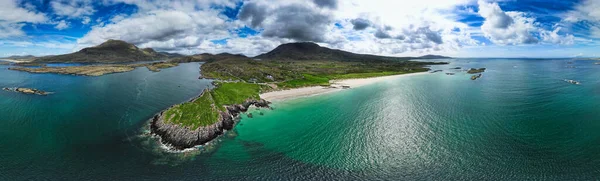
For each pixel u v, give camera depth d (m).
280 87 129.75
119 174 45.38
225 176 45.72
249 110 87.12
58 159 49.56
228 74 180.25
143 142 57.53
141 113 77.69
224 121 70.19
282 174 46.72
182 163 49.69
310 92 121.00
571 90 115.62
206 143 58.69
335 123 73.31
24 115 74.38
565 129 64.50
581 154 51.69
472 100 99.44
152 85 133.88
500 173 46.22
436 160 51.19
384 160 51.59
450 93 116.25
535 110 81.94
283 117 79.62
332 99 105.69
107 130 63.69
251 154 53.81
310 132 66.25
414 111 84.50
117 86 128.00
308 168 48.75
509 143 57.44
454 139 60.25
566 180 43.66
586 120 70.69
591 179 43.62
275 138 62.28
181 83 144.00
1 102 89.81
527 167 47.78
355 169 48.59
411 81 163.88
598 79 154.38
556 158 50.44
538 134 61.75
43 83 136.50
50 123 67.94
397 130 66.88
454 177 45.59
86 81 146.00
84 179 43.66
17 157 49.84
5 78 159.00
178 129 59.28
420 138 61.25
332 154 54.09
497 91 119.06
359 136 63.41
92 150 53.44
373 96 111.81
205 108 72.12
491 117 75.38
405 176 46.31
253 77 159.75
